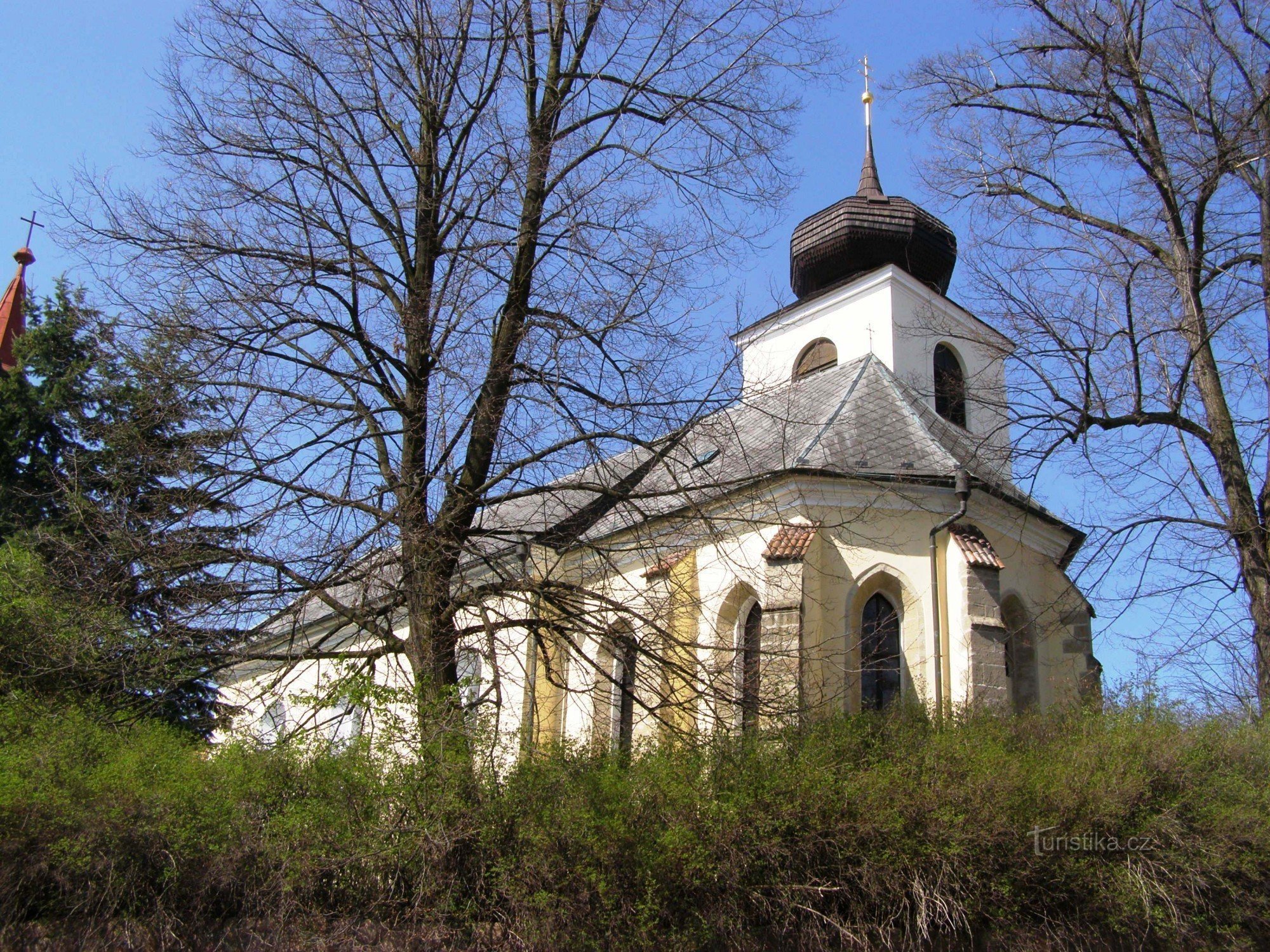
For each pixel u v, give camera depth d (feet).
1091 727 46.57
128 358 42.11
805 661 53.11
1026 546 72.28
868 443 72.95
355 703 38.04
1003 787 39.42
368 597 42.96
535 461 43.29
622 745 44.52
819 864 36.35
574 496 58.70
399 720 37.42
